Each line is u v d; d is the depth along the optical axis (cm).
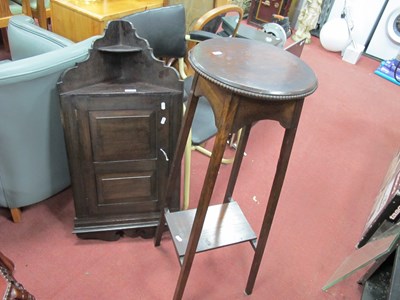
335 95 296
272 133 234
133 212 140
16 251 136
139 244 145
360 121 263
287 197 182
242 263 144
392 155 229
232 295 132
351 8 374
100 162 123
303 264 148
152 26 153
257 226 162
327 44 378
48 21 245
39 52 142
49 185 143
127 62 117
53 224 148
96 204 133
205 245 116
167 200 131
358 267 122
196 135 140
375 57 384
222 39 97
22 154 125
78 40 175
